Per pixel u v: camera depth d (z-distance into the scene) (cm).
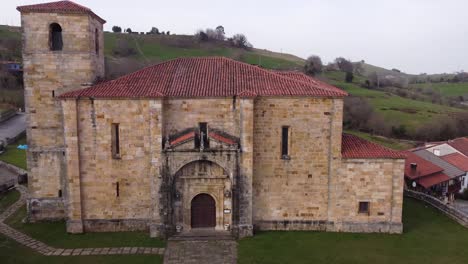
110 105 3303
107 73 9656
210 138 3238
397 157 3381
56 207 3662
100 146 3356
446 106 11631
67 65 3516
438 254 3161
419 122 9456
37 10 3419
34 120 3547
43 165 3600
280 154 3422
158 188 3297
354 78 13900
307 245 3241
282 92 3341
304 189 3472
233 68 3719
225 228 3447
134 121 3325
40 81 3516
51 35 3531
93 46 3619
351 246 3244
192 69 3691
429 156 6631
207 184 3384
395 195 3450
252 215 3456
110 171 3391
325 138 3416
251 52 14475
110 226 3466
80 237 3366
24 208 4131
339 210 3469
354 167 3409
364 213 3488
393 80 16288
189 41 14350
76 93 3281
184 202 3406
